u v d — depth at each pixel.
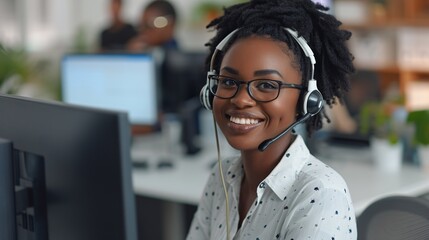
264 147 1.07
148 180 2.44
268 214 1.10
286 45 1.07
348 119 2.98
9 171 0.89
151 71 2.82
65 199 0.89
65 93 2.98
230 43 1.12
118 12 5.11
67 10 6.16
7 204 0.89
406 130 2.64
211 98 1.17
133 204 0.83
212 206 1.29
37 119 0.92
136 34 5.06
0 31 5.89
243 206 1.18
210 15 5.54
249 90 1.05
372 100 3.10
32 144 0.93
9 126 0.96
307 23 1.09
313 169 1.10
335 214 1.03
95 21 6.19
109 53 2.88
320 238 1.01
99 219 0.85
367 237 1.29
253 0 1.14
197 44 5.68
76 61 2.94
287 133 1.12
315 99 1.09
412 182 2.37
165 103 3.16
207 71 1.25
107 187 0.83
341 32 1.13
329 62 1.15
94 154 0.84
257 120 1.07
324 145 2.89
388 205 1.25
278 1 1.11
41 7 6.04
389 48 5.07
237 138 1.08
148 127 2.87
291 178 1.10
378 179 2.42
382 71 5.11
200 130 3.03
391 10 4.96
